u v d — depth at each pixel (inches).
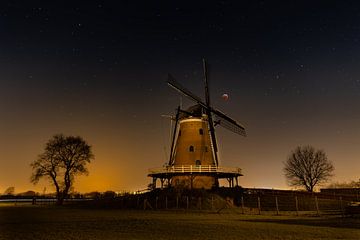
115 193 2197.3
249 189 1701.5
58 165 2156.7
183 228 718.5
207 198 1471.5
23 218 989.8
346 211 1091.9
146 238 578.9
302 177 2444.6
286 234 624.1
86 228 725.3
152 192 1651.1
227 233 638.5
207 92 1918.1
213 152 1797.5
